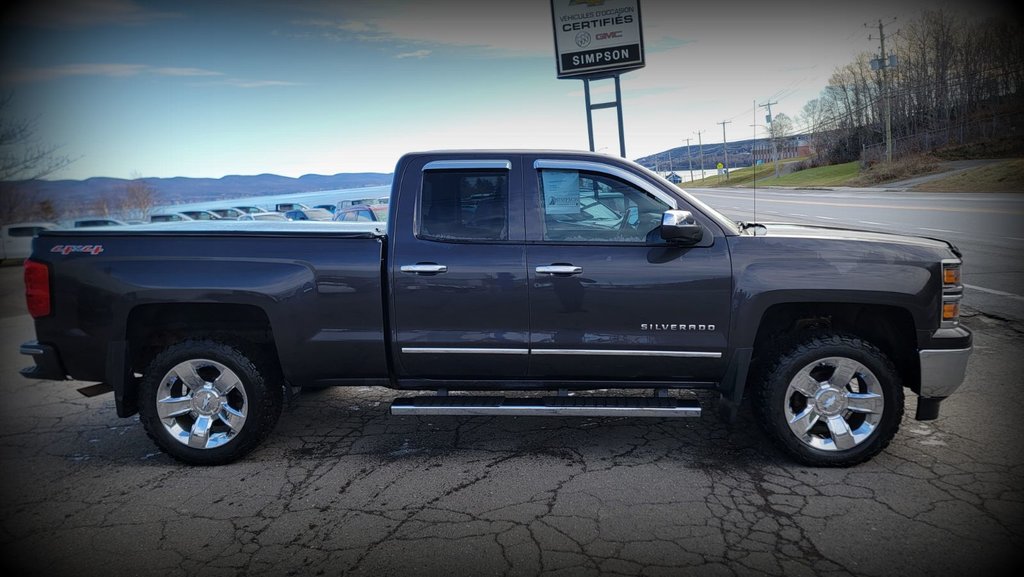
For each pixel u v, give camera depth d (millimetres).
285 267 3850
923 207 24156
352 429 4551
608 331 3791
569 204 3863
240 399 4051
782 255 3699
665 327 3762
